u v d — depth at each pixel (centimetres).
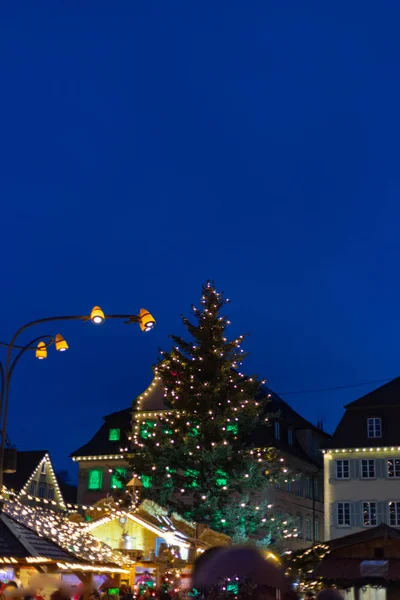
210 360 4325
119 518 3005
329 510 5397
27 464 7219
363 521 5306
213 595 511
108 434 6412
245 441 4344
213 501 3984
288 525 4247
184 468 4162
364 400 5625
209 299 4459
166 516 3347
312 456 6462
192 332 4419
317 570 2255
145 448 4253
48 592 1905
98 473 6278
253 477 4091
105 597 2314
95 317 2178
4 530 1842
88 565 1988
